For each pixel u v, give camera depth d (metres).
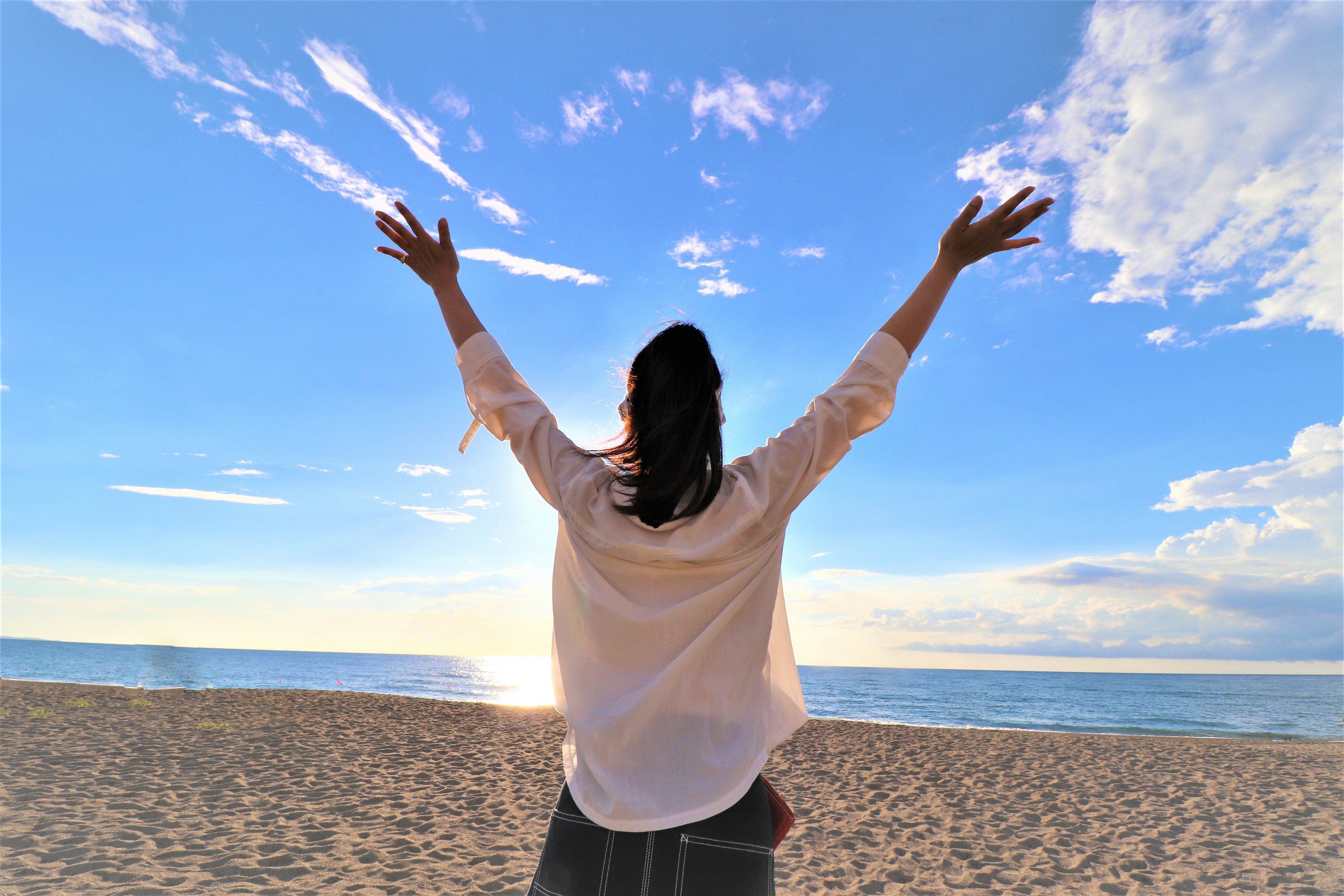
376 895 4.00
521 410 1.05
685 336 1.00
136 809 5.62
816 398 1.01
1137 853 5.24
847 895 4.32
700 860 0.88
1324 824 6.17
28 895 3.78
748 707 0.96
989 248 1.03
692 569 0.96
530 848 5.04
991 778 8.40
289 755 8.52
